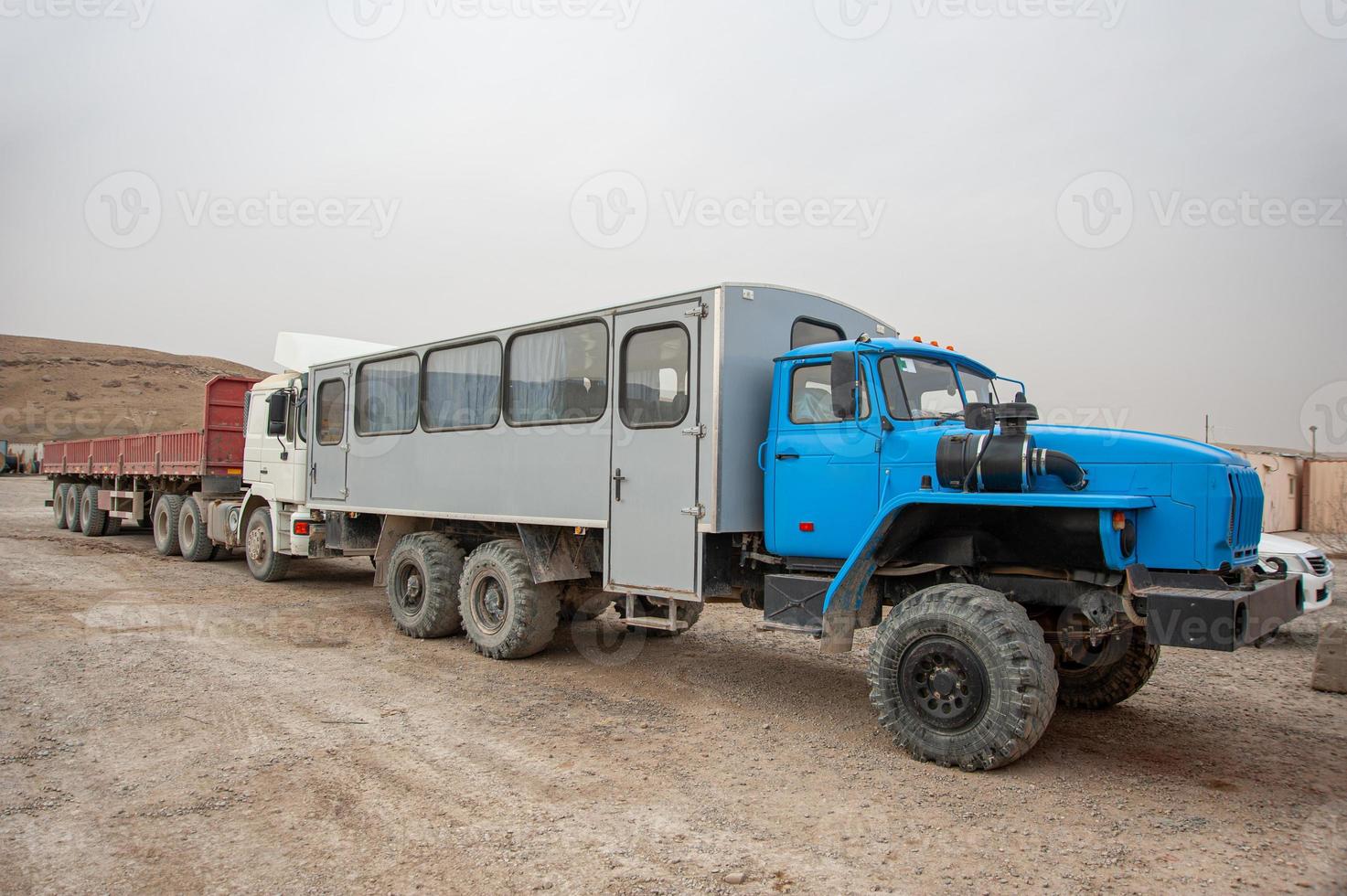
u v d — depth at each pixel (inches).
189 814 155.4
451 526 339.0
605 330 261.1
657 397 245.0
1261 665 297.7
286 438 430.6
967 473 191.6
